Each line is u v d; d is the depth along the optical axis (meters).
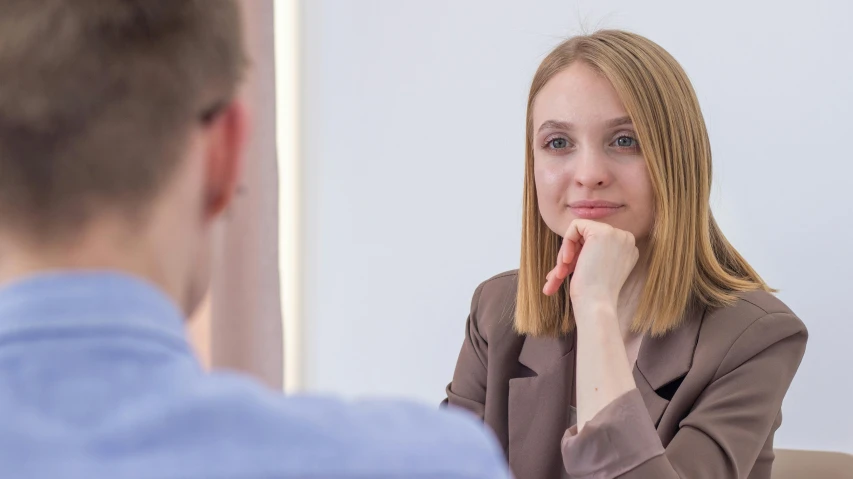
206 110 0.55
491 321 1.99
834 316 2.71
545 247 1.87
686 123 1.69
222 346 2.62
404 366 3.18
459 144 3.10
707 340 1.65
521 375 1.93
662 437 1.62
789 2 2.73
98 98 0.50
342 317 3.23
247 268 2.61
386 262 3.18
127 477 0.45
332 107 3.21
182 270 0.55
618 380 1.51
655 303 1.68
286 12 3.23
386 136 3.16
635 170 1.68
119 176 0.50
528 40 3.02
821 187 2.73
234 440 0.48
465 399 2.00
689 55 2.84
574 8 2.97
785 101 2.75
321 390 3.25
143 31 0.52
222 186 0.59
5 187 0.50
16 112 0.49
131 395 0.48
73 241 0.51
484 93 3.07
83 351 0.48
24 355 0.48
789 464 2.02
